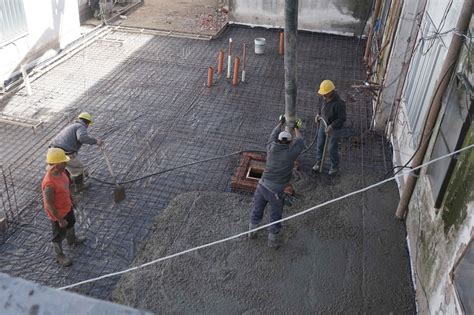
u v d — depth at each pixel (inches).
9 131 304.7
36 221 234.1
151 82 378.0
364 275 215.0
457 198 172.7
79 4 479.5
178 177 271.3
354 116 347.9
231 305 196.1
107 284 202.7
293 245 227.9
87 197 251.4
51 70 386.6
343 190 268.5
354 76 410.9
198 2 584.7
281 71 410.9
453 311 153.8
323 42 482.3
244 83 384.8
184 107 344.8
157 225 235.6
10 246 219.5
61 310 34.5
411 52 289.1
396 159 287.6
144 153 290.7
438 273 178.7
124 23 497.4
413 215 230.7
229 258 218.2
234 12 507.5
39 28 389.4
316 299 201.6
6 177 261.9
